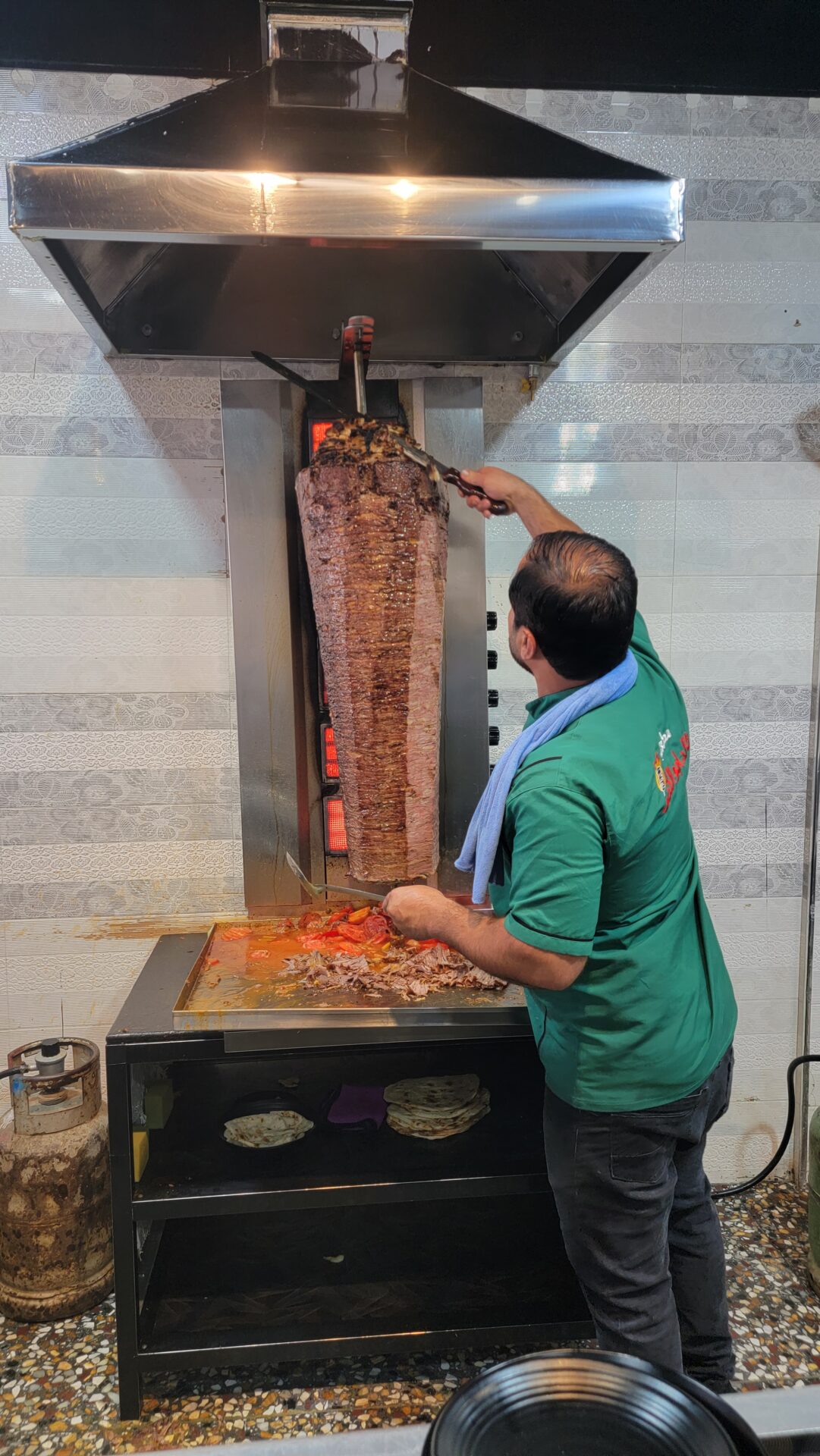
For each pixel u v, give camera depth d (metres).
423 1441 0.62
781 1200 2.59
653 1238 1.66
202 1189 1.87
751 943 2.62
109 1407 1.89
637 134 2.35
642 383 2.43
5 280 2.22
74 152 1.42
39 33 2.13
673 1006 1.59
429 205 1.45
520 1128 2.10
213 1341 1.89
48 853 2.38
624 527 2.46
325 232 1.43
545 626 1.54
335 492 1.67
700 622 2.52
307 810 2.32
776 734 2.57
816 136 2.40
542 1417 0.58
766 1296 2.23
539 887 1.42
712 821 2.58
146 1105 2.09
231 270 2.03
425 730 1.77
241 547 2.20
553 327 2.22
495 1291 2.04
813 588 2.53
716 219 2.40
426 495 1.70
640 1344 1.63
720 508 2.48
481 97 2.28
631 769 1.51
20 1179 2.07
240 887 2.42
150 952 2.42
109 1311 2.15
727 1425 0.56
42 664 2.32
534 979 1.44
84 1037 2.42
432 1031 1.74
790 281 2.44
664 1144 1.63
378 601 1.68
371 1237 2.24
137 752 2.37
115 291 2.01
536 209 1.47
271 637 2.23
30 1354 2.03
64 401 2.26
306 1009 1.71
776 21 2.29
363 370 1.77
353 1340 1.89
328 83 1.51
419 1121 2.04
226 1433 1.83
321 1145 2.03
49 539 2.29
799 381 2.47
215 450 2.30
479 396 2.21
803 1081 2.61
